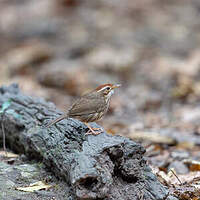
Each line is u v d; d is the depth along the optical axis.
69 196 6.62
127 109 15.10
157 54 22.08
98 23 26.98
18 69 20.52
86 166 6.21
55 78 18.41
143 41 24.00
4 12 29.50
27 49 22.81
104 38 24.55
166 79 18.81
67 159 6.93
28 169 7.76
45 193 6.78
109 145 6.58
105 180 6.18
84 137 7.22
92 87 17.77
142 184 6.78
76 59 22.20
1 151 9.12
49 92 17.17
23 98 9.49
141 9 28.97
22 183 7.25
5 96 9.77
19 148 8.93
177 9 28.75
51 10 29.75
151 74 19.50
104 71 20.02
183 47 22.88
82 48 23.06
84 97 8.30
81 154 6.55
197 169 8.78
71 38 24.97
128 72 19.75
